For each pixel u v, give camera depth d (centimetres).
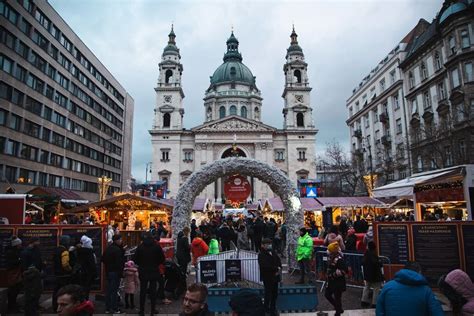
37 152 4681
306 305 952
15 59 4159
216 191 7488
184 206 1625
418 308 425
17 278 990
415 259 1067
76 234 1167
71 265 982
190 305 390
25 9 4338
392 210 3031
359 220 1741
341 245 1291
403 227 1096
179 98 8062
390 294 442
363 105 6300
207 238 1753
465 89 3322
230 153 7850
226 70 9794
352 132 6844
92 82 6469
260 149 7738
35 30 4588
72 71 5666
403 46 5066
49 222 2703
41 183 4766
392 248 1098
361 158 5884
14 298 991
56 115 5172
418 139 3928
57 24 5138
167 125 8012
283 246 1955
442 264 1043
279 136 7975
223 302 938
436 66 3978
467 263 1034
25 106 4384
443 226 1062
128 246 1869
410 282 441
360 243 1424
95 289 1133
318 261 1366
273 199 3725
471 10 3353
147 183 5741
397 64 4931
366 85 6100
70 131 5603
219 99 9331
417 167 4019
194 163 7644
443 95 3831
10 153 4109
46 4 4825
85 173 6188
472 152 2961
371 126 5859
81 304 434
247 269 1029
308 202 3027
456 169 1264
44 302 1108
